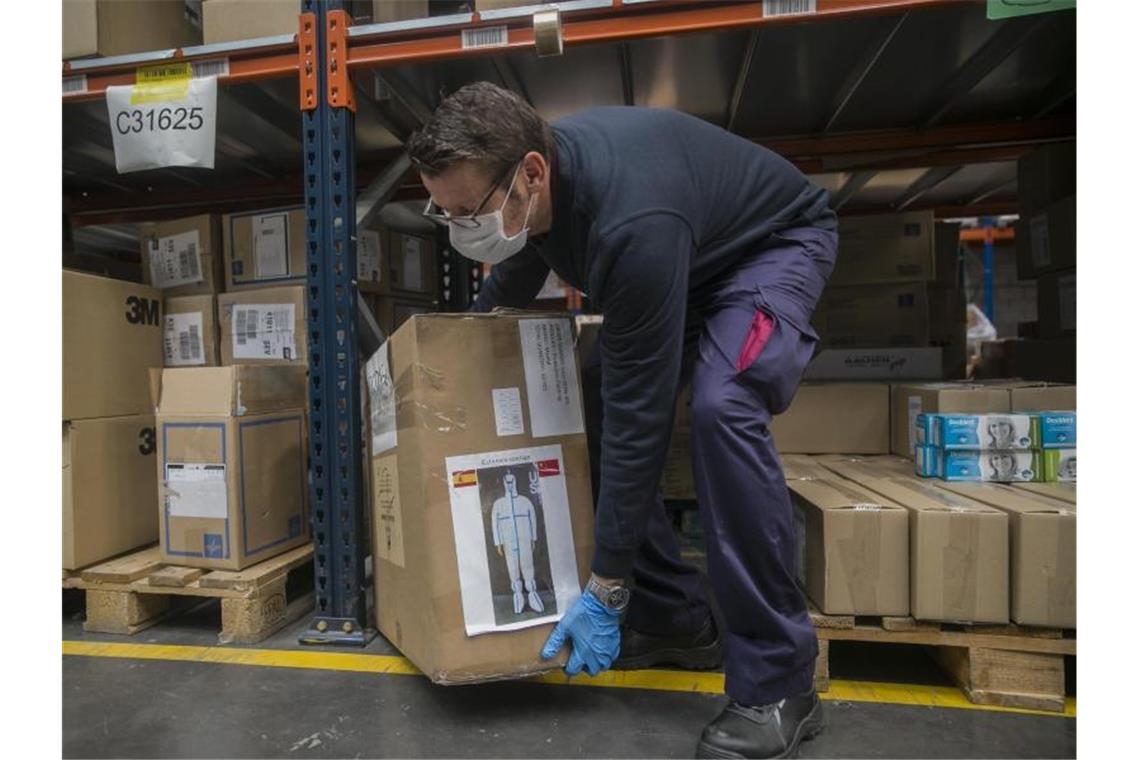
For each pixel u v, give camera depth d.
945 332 3.01
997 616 1.36
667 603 1.53
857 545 1.41
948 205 3.79
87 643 1.75
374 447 1.65
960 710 1.36
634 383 1.16
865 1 1.53
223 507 1.79
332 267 1.71
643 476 1.20
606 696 1.45
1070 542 1.32
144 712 1.41
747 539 1.17
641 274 1.08
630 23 1.61
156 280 2.29
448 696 1.46
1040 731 1.28
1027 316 7.03
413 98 2.20
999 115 2.52
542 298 4.12
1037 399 1.84
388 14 1.84
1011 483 1.69
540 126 1.16
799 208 1.38
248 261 2.19
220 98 2.23
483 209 1.17
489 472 1.35
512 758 1.23
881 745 1.24
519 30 1.64
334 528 1.74
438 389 1.33
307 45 1.71
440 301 3.43
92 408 1.87
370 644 1.73
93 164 2.77
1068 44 1.93
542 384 1.41
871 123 2.59
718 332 1.25
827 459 2.15
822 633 1.43
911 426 2.07
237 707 1.42
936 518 1.37
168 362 2.19
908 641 1.40
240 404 1.81
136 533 2.00
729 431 1.17
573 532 1.41
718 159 1.28
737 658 1.21
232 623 1.74
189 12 2.15
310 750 1.27
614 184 1.11
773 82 2.21
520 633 1.35
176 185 3.13
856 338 2.64
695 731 1.31
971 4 1.52
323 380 1.72
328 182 1.71
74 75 1.84
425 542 1.33
